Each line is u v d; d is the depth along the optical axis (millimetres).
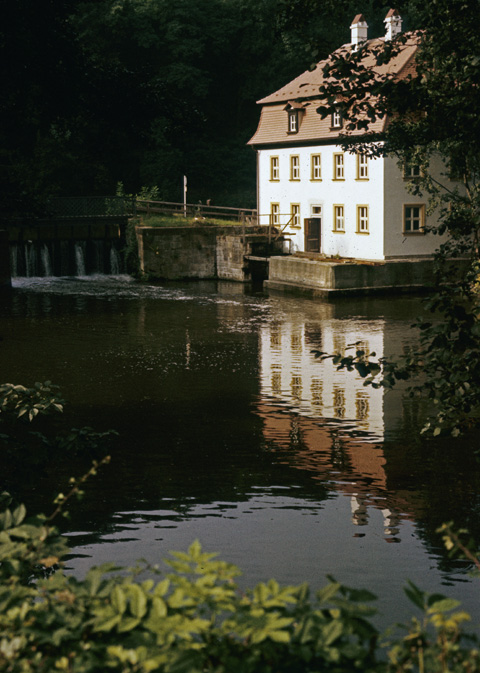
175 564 2789
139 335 32125
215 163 73812
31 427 18438
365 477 14641
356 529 11836
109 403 20984
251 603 2691
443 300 8016
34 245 52125
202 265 53656
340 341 30641
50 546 3232
